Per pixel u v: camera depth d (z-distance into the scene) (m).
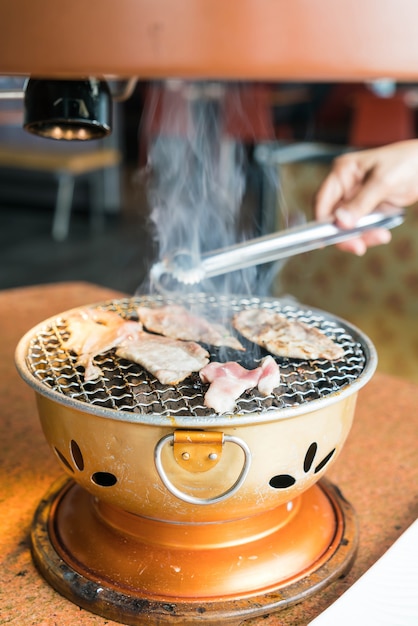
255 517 0.61
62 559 0.61
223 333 0.68
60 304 1.21
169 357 0.60
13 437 0.81
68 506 0.67
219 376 0.57
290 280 2.03
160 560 0.59
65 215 3.78
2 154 3.74
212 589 0.57
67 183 3.75
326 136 3.54
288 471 0.56
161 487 0.54
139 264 3.22
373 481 0.74
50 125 0.66
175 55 0.39
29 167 3.70
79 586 0.58
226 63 0.40
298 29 0.40
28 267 3.13
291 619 0.57
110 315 0.69
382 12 0.40
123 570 0.59
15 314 1.15
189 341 0.66
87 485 0.58
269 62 0.40
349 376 0.59
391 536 0.66
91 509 0.65
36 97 0.62
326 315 0.73
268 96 3.81
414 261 1.73
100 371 0.59
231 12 0.39
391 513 0.69
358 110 3.39
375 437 0.82
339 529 0.65
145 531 0.60
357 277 1.86
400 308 1.79
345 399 0.58
